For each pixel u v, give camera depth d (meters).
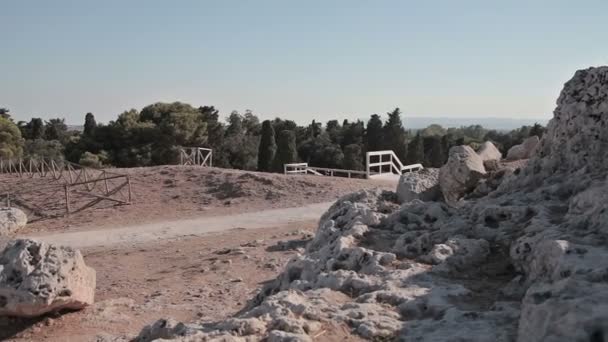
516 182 10.02
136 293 12.87
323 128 75.19
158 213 24.06
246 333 5.21
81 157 47.47
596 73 9.24
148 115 54.44
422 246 7.78
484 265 7.18
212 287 13.05
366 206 10.06
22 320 10.46
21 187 28.09
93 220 23.09
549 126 10.09
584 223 6.68
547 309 4.31
